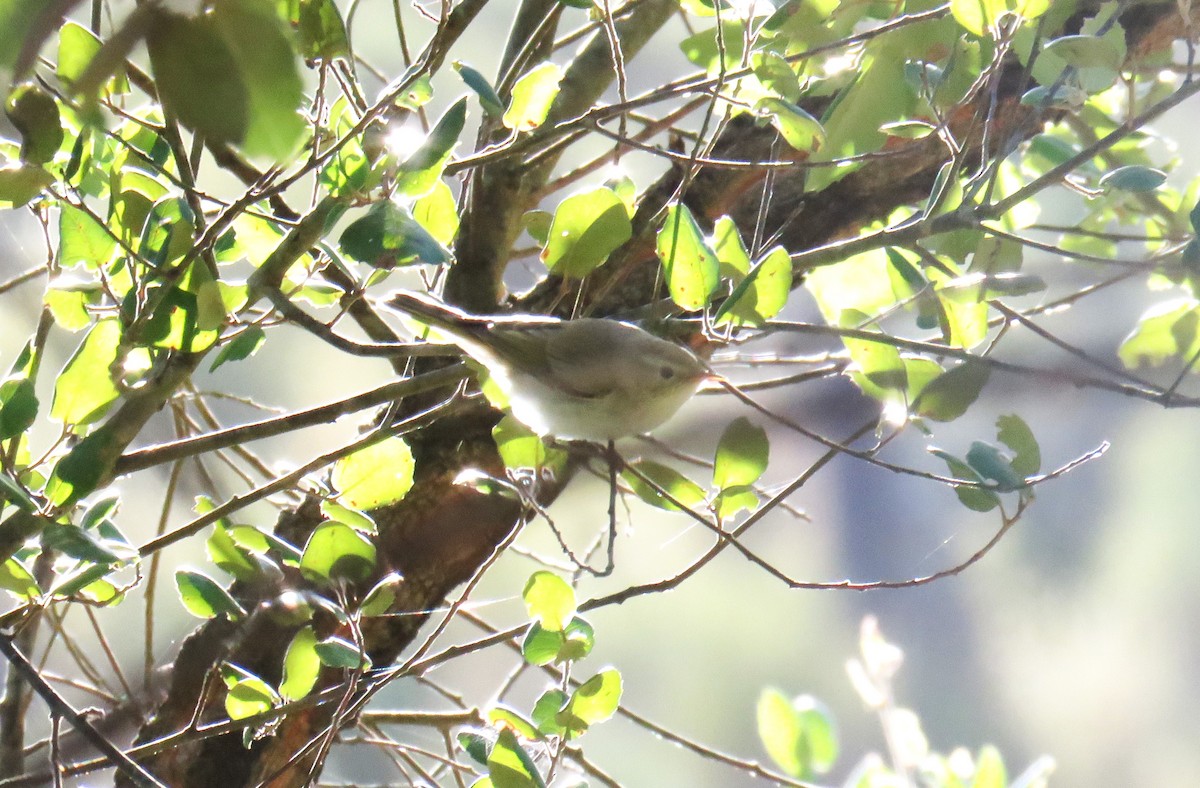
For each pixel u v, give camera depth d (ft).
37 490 19.62
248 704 19.16
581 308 25.09
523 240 42.11
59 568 22.41
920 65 19.66
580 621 18.13
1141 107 25.85
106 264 18.97
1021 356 22.97
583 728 18.21
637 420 20.83
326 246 17.78
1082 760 57.11
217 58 6.80
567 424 21.04
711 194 24.95
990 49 19.44
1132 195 23.90
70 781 22.29
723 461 19.36
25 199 16.47
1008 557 61.26
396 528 23.58
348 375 54.95
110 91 19.48
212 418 26.81
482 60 47.19
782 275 17.34
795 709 23.73
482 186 25.34
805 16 19.31
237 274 37.22
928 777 23.93
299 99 6.99
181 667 22.91
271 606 19.45
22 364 18.45
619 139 18.81
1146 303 26.25
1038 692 58.59
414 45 44.57
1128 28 23.93
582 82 26.04
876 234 18.61
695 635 59.98
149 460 17.78
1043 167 25.38
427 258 15.58
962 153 18.28
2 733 21.80
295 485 21.54
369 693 18.90
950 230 18.34
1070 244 26.99
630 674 58.80
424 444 24.14
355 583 19.03
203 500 21.54
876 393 19.02
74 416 17.81
